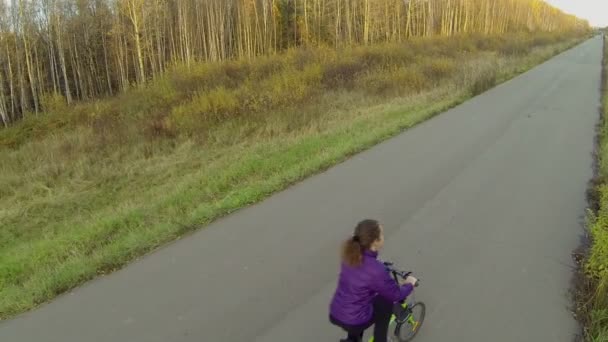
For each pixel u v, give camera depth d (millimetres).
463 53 35219
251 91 19969
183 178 11750
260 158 11891
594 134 12812
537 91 19734
